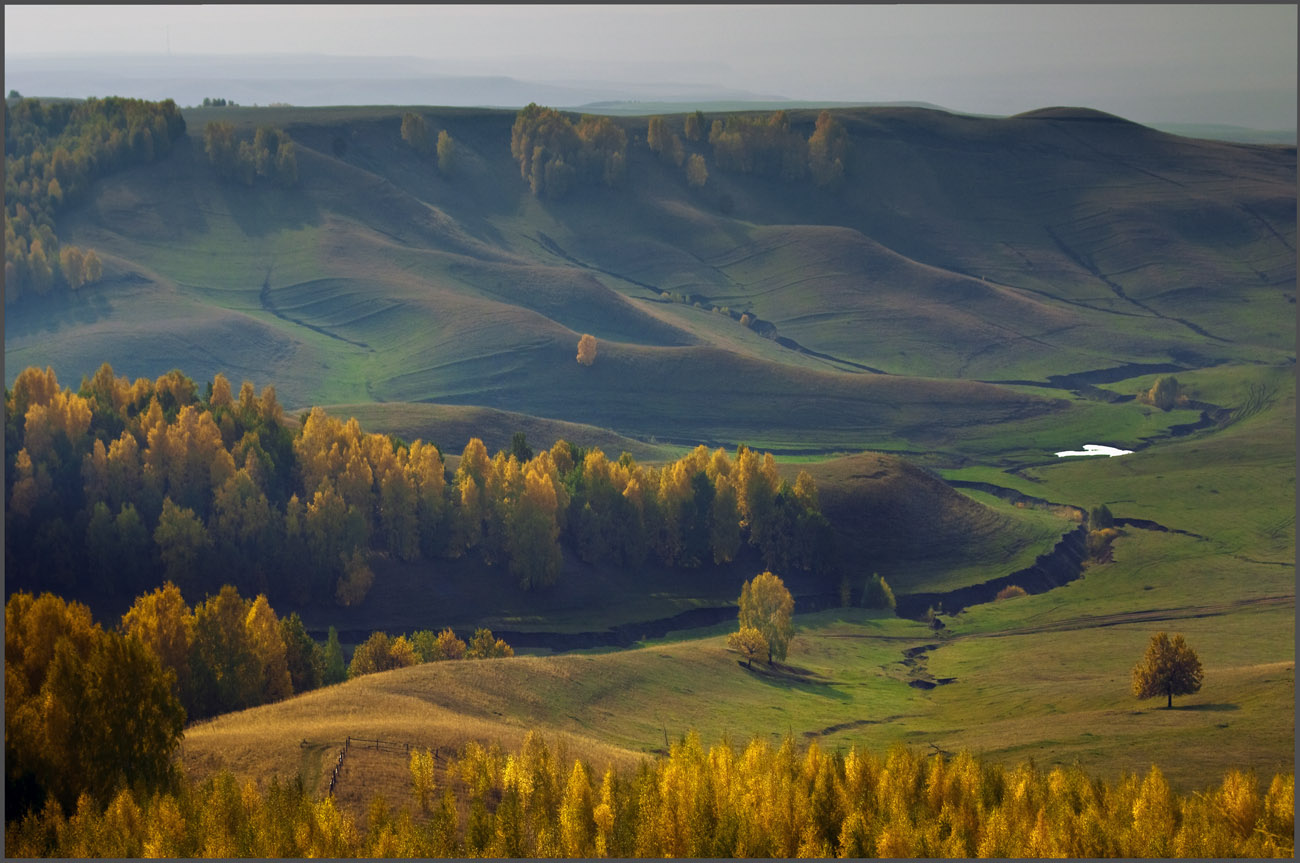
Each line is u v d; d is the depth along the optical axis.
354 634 156.00
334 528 160.12
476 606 165.88
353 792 68.44
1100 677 139.62
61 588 151.12
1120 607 182.12
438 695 101.25
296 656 108.81
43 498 157.00
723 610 178.25
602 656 128.75
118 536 152.75
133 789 65.81
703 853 66.75
